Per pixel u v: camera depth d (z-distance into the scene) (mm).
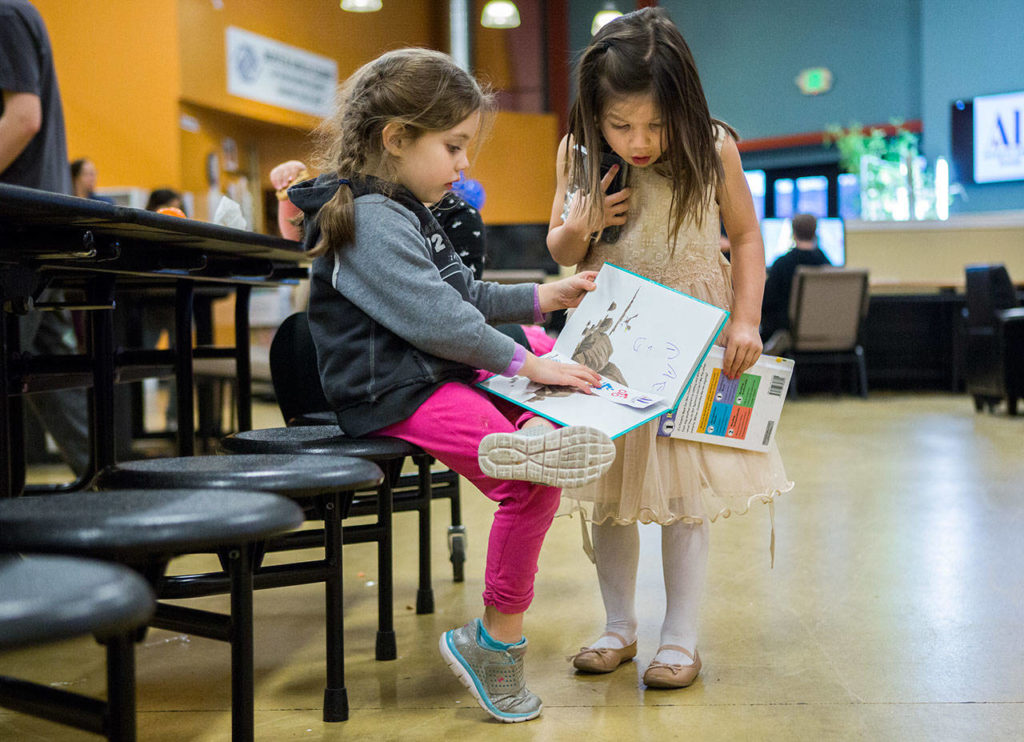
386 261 1324
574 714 1409
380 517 1664
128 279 1939
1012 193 8977
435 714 1419
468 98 1382
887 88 9766
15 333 1842
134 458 3658
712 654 1671
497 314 1533
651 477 1521
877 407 6094
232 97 6836
